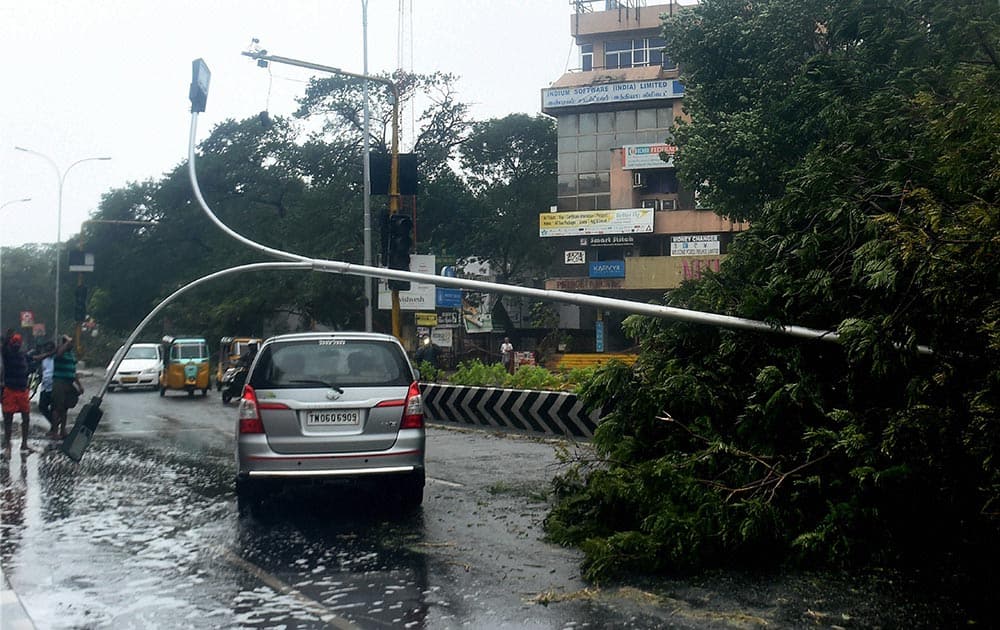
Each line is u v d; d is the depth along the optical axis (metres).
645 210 49.50
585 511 7.40
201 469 12.03
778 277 7.06
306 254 47.47
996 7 6.98
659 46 55.81
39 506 9.20
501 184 59.22
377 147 48.53
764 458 6.64
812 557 6.30
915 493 6.31
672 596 5.63
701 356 7.56
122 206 63.00
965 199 6.39
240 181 55.19
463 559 6.77
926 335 6.30
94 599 5.77
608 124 53.19
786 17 18.11
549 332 52.09
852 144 7.47
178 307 57.78
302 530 7.90
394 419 8.58
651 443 7.36
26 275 115.88
